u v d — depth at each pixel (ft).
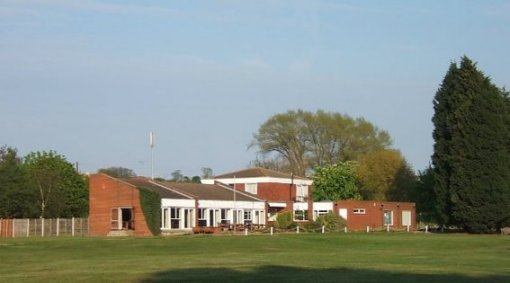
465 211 266.57
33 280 99.19
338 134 437.58
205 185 338.75
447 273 107.04
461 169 267.18
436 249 191.11
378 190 362.94
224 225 301.63
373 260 139.95
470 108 268.00
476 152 265.75
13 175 315.78
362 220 329.93
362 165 371.15
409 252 174.29
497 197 263.90
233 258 149.07
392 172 360.48
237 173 379.55
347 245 206.08
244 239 213.66
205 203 312.09
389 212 337.11
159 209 284.20
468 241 212.64
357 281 95.20
